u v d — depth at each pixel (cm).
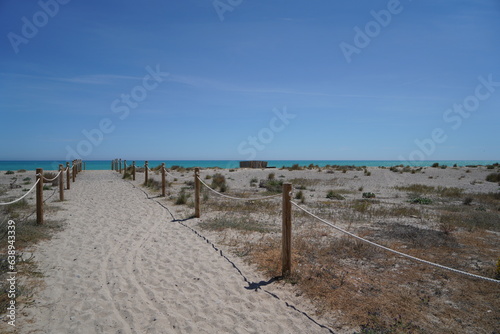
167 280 550
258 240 786
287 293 506
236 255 678
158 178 2559
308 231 884
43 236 770
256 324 416
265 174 2956
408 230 883
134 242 762
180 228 905
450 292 513
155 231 870
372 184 2381
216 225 921
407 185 2305
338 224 977
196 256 670
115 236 810
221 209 1187
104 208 1189
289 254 558
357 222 1012
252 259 652
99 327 400
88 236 804
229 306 463
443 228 884
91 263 615
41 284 508
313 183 2370
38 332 379
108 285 521
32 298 459
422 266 625
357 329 406
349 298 489
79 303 458
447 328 408
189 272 585
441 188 2112
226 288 521
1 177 2573
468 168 3478
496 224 977
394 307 461
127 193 1619
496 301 482
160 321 418
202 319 426
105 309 445
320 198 1633
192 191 1714
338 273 585
